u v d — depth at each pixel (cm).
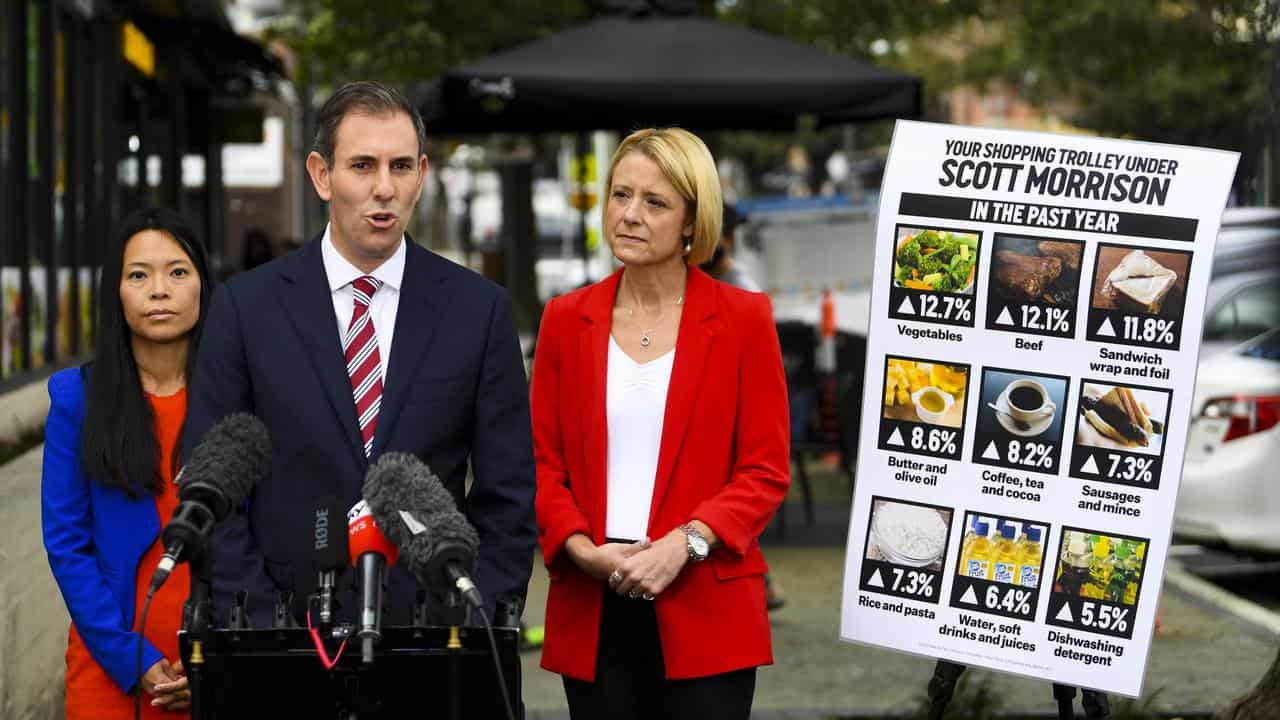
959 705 590
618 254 410
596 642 404
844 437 1130
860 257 2258
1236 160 415
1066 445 423
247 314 354
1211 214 415
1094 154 423
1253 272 1012
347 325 356
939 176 435
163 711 393
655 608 401
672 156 405
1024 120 3609
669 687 404
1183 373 415
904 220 437
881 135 3972
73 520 396
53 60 1203
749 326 411
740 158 4206
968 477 430
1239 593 913
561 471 416
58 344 1207
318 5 1895
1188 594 910
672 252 411
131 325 403
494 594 348
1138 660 414
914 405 436
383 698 295
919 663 738
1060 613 421
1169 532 414
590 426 408
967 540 430
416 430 349
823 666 733
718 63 928
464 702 295
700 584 400
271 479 347
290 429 347
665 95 900
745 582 405
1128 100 2373
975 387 430
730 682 404
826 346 1529
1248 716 519
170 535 291
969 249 431
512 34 1758
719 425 406
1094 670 418
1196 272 415
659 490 403
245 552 342
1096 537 420
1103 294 421
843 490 1353
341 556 305
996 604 427
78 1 1291
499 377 360
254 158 2945
